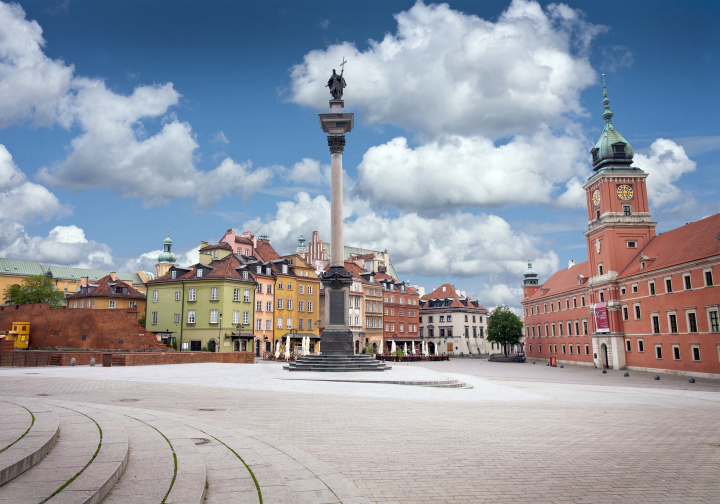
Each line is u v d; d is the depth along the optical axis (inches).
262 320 3371.1
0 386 932.0
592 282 3277.6
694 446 495.8
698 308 2274.9
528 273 5295.3
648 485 354.9
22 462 279.1
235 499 283.7
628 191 3127.5
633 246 3078.2
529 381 1806.1
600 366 3157.0
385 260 5994.1
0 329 2726.4
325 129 1700.3
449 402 836.6
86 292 3816.4
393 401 810.8
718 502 319.0
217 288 3117.6
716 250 2174.0
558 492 336.2
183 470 319.6
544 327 4463.6
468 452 450.0
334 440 489.1
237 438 451.8
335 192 1662.2
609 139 3208.7
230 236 3740.2
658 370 2598.4
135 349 2304.4
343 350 1576.0
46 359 1738.4
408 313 5162.4
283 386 1017.5
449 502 313.3
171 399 778.2
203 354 1975.9
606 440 521.3
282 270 3609.7
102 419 463.8
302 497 292.4
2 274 5305.1
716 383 1929.1
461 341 5693.9
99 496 253.8
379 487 341.1
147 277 6628.9
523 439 516.7
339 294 1604.3
